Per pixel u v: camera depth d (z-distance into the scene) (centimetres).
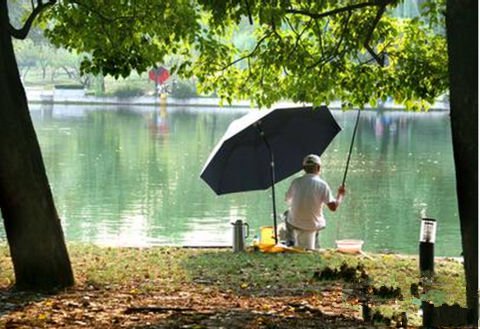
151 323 1348
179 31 2153
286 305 1569
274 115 2480
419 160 5591
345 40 2322
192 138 6962
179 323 1339
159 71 11550
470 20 1317
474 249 1338
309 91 2389
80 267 2019
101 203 3859
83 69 2159
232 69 2514
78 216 3512
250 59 2492
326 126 2572
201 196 4069
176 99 11775
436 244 3030
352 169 5091
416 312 1519
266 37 2383
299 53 2352
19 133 1739
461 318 1316
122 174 4853
